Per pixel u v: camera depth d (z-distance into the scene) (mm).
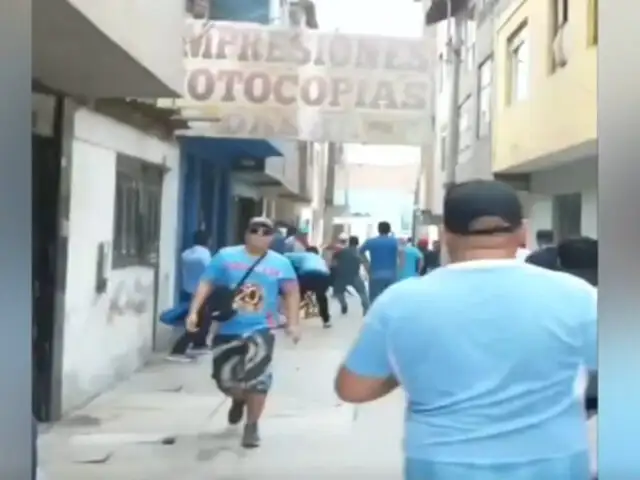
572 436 1930
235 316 4852
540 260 2805
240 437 4430
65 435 4434
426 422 1935
